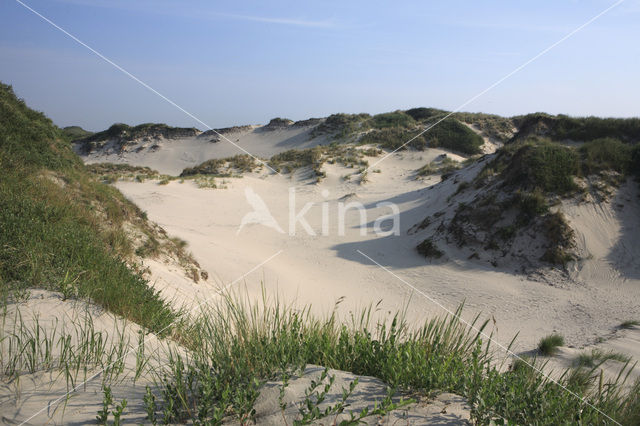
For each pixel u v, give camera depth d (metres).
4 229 5.24
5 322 3.48
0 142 8.54
